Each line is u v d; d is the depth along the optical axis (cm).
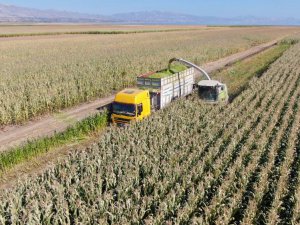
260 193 1197
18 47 6197
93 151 1562
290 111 2138
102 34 10944
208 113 2166
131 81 3469
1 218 1048
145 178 1308
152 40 7844
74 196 1172
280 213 1183
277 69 3719
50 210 1087
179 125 1944
